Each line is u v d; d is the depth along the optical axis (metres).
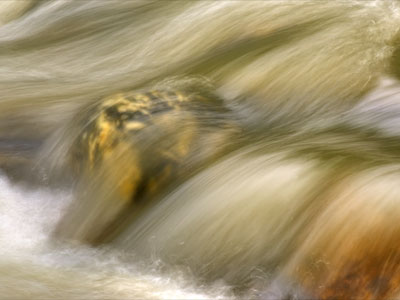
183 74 13.30
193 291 7.88
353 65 12.24
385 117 10.55
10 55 16.92
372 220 7.25
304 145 9.49
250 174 8.66
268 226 7.85
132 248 8.77
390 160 8.51
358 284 7.01
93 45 16.66
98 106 10.50
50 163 10.84
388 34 13.28
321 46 13.01
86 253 8.86
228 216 8.21
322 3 14.97
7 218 9.93
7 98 14.05
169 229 8.59
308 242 7.45
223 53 13.97
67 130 10.92
